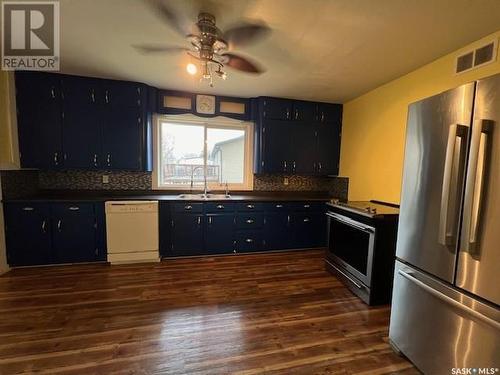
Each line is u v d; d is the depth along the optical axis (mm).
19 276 2770
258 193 4215
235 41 2098
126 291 2500
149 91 3459
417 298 1580
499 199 1140
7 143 2852
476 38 1978
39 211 2939
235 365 1602
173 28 1950
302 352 1732
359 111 3617
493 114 1157
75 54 2449
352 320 2115
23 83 2973
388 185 3014
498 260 1146
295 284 2736
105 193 3607
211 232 3512
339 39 2043
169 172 3906
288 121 3877
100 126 3250
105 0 1634
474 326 1249
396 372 1588
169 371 1541
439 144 1431
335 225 2955
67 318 2043
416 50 2201
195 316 2113
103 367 1556
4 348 1696
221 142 4066
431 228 1481
